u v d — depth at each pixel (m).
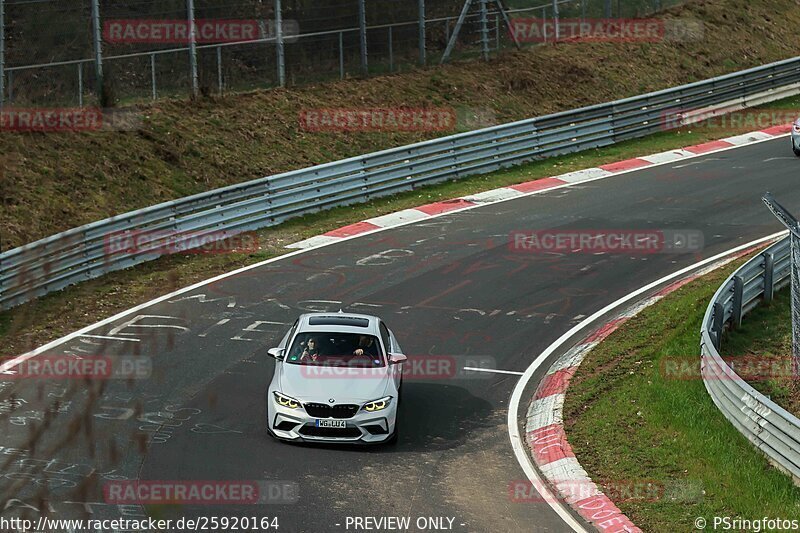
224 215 54.66
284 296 46.25
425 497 28.33
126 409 33.56
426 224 57.94
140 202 57.41
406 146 64.50
